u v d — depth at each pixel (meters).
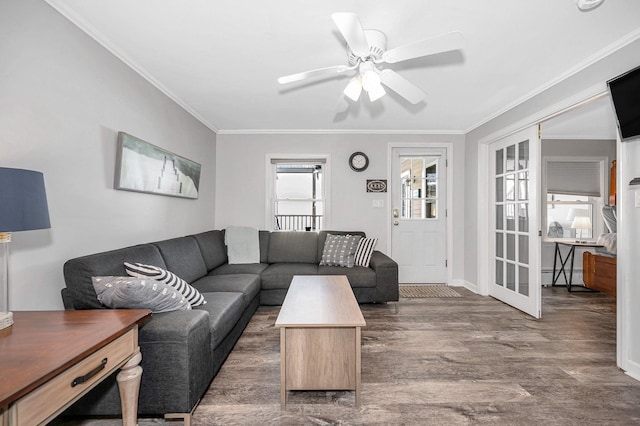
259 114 3.61
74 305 1.60
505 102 3.17
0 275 1.42
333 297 2.10
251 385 1.82
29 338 1.00
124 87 2.28
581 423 1.51
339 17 1.41
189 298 1.95
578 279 4.62
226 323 1.96
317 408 1.62
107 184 2.11
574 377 1.92
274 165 4.39
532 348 2.32
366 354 2.22
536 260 2.98
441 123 3.91
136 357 1.24
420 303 3.47
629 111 1.89
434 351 2.27
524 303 3.15
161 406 1.45
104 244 2.08
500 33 1.94
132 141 2.32
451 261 4.26
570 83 2.46
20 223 1.07
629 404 1.66
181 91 2.93
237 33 1.97
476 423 1.51
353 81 2.02
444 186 4.34
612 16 1.76
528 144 3.09
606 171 4.68
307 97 3.07
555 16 1.77
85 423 1.49
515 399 1.70
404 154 4.34
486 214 3.83
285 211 6.20
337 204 4.27
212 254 3.39
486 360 2.13
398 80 1.99
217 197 4.30
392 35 1.95
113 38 2.02
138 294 1.52
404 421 1.53
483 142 3.80
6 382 0.73
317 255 3.90
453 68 2.42
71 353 0.89
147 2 1.67
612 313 3.17
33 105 1.54
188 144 3.43
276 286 3.25
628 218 1.97
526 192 3.14
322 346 1.72
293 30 1.93
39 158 1.58
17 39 1.46
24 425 0.75
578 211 4.73
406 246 4.36
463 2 1.65
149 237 2.66
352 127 4.12
